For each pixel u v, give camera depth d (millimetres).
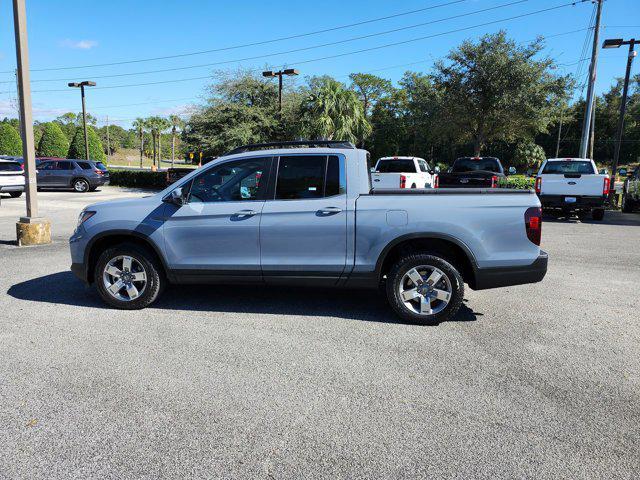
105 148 100750
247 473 2691
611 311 5594
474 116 28109
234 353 4312
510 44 26578
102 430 3096
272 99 27359
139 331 4848
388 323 5109
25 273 7258
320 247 5098
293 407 3387
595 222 13867
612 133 69000
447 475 2676
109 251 5434
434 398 3518
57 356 4223
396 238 4953
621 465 2760
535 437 3031
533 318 5328
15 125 81000
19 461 2783
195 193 5371
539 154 53875
